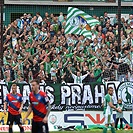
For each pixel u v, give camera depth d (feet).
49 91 128.36
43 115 82.02
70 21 162.30
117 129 127.34
